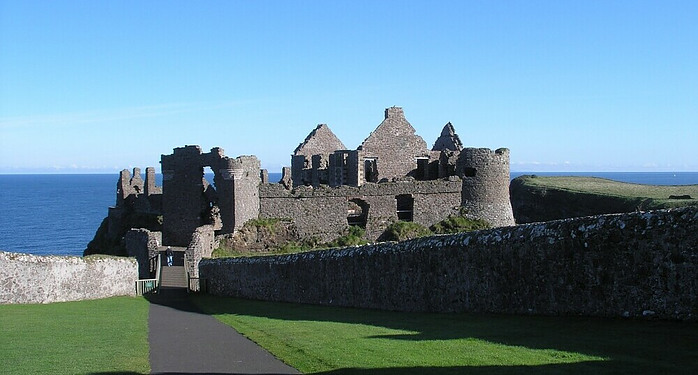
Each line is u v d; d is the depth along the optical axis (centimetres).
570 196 9269
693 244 1647
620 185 10712
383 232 6512
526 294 2123
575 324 1836
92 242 7500
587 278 1919
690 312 1656
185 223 6406
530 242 2105
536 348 1597
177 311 3331
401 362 1578
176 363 1841
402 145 7350
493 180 6800
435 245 2527
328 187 6400
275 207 6281
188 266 4972
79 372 1688
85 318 2831
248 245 5909
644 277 1762
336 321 2509
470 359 1542
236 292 4212
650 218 1753
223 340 2238
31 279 3344
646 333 1606
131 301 3766
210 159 6253
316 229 6347
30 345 2102
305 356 1800
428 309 2564
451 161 7150
